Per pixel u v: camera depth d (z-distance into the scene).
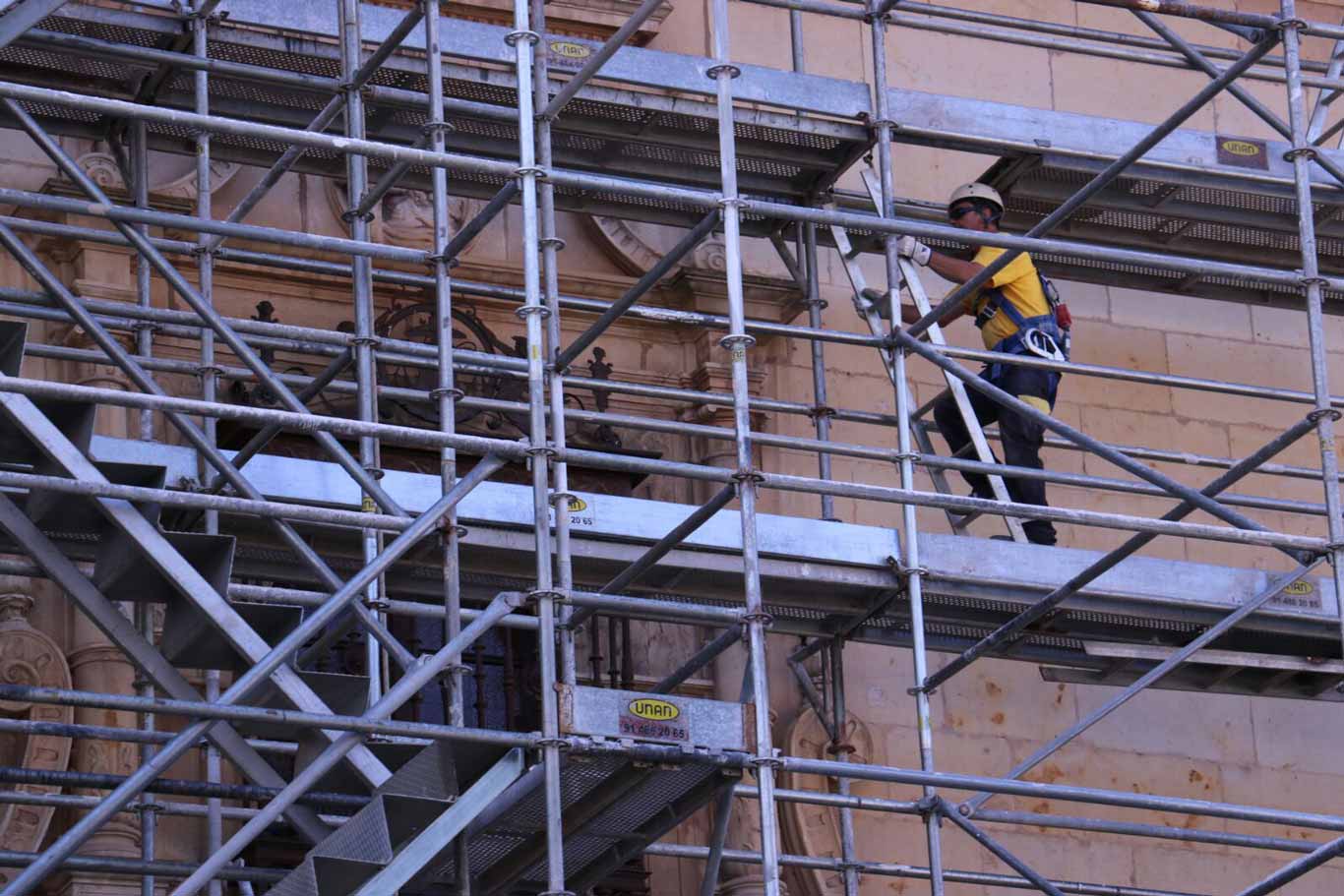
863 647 38.91
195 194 36.72
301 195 37.88
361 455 30.09
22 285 35.69
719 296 39.50
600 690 25.55
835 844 37.28
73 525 26.52
